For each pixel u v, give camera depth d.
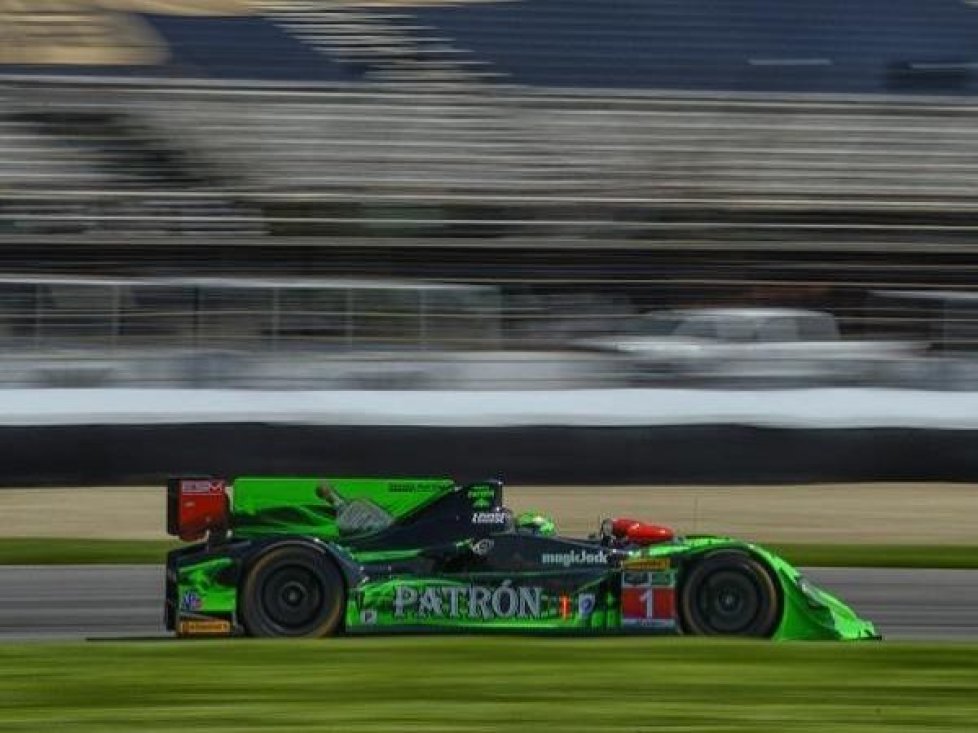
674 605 27.61
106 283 61.50
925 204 84.19
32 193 78.44
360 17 100.00
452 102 89.12
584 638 26.58
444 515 27.92
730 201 83.56
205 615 26.33
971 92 99.00
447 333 65.56
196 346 62.38
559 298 67.56
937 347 68.94
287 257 77.25
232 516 27.48
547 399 60.28
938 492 57.47
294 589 26.58
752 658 23.41
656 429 57.34
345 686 20.20
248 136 84.44
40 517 48.84
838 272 80.25
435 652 23.64
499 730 17.05
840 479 58.47
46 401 57.09
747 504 53.72
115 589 35.34
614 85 96.88
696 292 79.19
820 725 17.69
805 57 101.19
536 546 27.70
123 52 94.69
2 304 60.38
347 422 55.59
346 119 86.88
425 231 80.19
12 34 94.94
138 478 54.91
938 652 24.61
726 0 104.69
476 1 103.44
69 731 16.72
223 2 102.31
